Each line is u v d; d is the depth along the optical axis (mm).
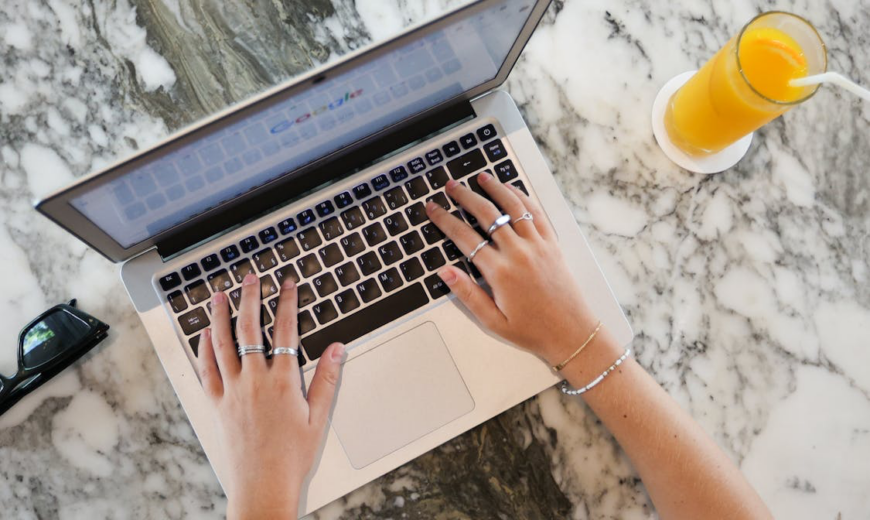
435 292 732
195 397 716
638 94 826
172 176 598
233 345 712
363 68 567
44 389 763
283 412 689
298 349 719
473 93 736
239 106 540
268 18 811
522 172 754
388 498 761
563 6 830
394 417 724
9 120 795
